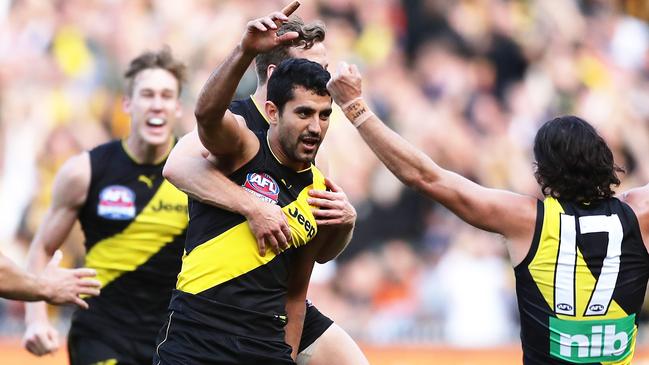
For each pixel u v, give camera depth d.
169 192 22.44
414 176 16.45
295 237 16.81
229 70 15.01
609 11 48.75
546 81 46.41
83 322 22.27
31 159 42.38
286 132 16.09
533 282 16.36
